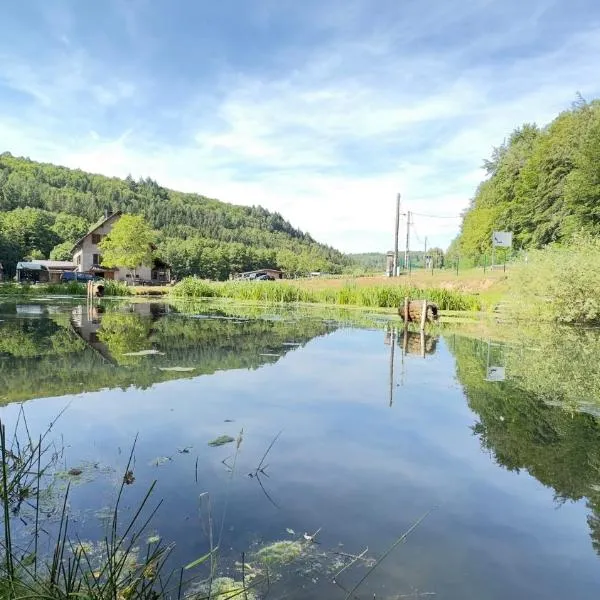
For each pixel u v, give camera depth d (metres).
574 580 2.44
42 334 10.80
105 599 2.09
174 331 11.98
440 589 2.35
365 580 2.39
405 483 3.51
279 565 2.50
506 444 4.37
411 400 5.80
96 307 21.06
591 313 14.92
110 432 4.40
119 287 36.28
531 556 2.65
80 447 4.04
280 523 2.91
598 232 26.52
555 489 3.47
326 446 4.21
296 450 4.09
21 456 3.75
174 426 4.60
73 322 13.81
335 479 3.54
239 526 2.86
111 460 3.78
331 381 6.71
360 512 3.07
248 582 2.36
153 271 60.19
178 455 3.90
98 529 2.80
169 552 2.60
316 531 2.83
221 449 4.05
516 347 10.30
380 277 33.75
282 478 3.53
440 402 5.73
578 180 28.00
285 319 16.31
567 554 2.68
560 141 34.09
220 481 3.45
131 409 5.12
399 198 35.78
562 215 32.31
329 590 2.31
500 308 18.91
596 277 14.74
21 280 61.03
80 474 3.50
